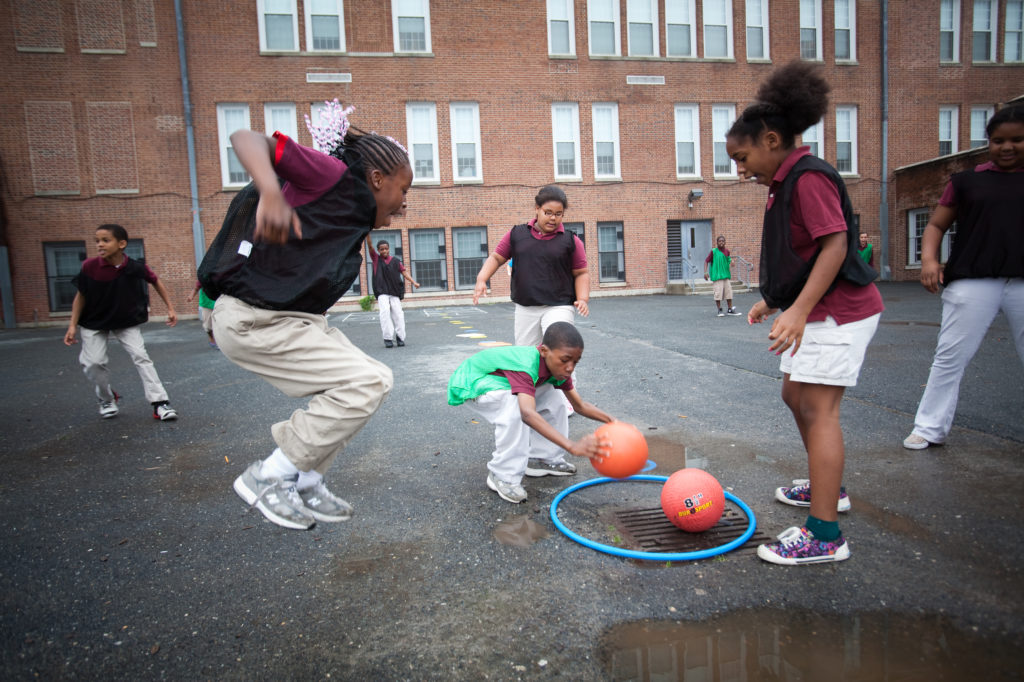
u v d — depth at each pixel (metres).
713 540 2.60
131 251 18.52
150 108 18.31
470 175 20.45
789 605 2.08
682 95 21.33
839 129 22.00
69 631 2.06
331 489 3.37
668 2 21.16
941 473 3.20
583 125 20.86
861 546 2.47
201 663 1.87
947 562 2.31
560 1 20.58
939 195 20.34
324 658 1.87
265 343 2.27
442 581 2.32
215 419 5.21
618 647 1.88
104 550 2.69
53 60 17.78
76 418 5.42
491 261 4.57
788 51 21.72
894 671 1.72
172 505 3.23
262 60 18.84
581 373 6.55
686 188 21.55
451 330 12.21
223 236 2.28
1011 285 3.29
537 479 3.50
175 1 18.09
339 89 19.36
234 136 1.97
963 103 22.61
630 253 21.34
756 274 21.98
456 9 19.92
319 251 2.24
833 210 2.25
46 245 18.17
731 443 3.94
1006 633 1.88
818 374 2.34
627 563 2.42
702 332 9.85
